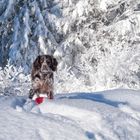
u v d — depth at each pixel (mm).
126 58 13719
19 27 17562
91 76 14234
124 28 16531
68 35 17703
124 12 17203
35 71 6172
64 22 17547
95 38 17297
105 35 17125
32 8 17812
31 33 17641
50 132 4746
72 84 13016
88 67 14602
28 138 4496
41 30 17453
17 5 18062
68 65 17078
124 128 5316
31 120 4965
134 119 5641
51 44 17578
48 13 17875
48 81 6141
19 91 10406
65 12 17703
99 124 5219
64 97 6562
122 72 13672
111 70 13688
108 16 17797
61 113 5477
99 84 13695
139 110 6090
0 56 18656
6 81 10234
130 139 5156
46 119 5078
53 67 6238
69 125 5039
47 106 5633
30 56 17391
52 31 17984
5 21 18016
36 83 6141
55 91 12641
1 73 10312
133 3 17484
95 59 16516
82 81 13695
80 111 5457
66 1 17891
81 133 4898
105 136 5012
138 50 13969
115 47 14180
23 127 4727
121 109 6012
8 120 4852
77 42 17328
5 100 5750
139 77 15016
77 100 6012
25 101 5953
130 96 6688
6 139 4367
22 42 17328
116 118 5500
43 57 6180
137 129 5430
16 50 17328
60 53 17141
